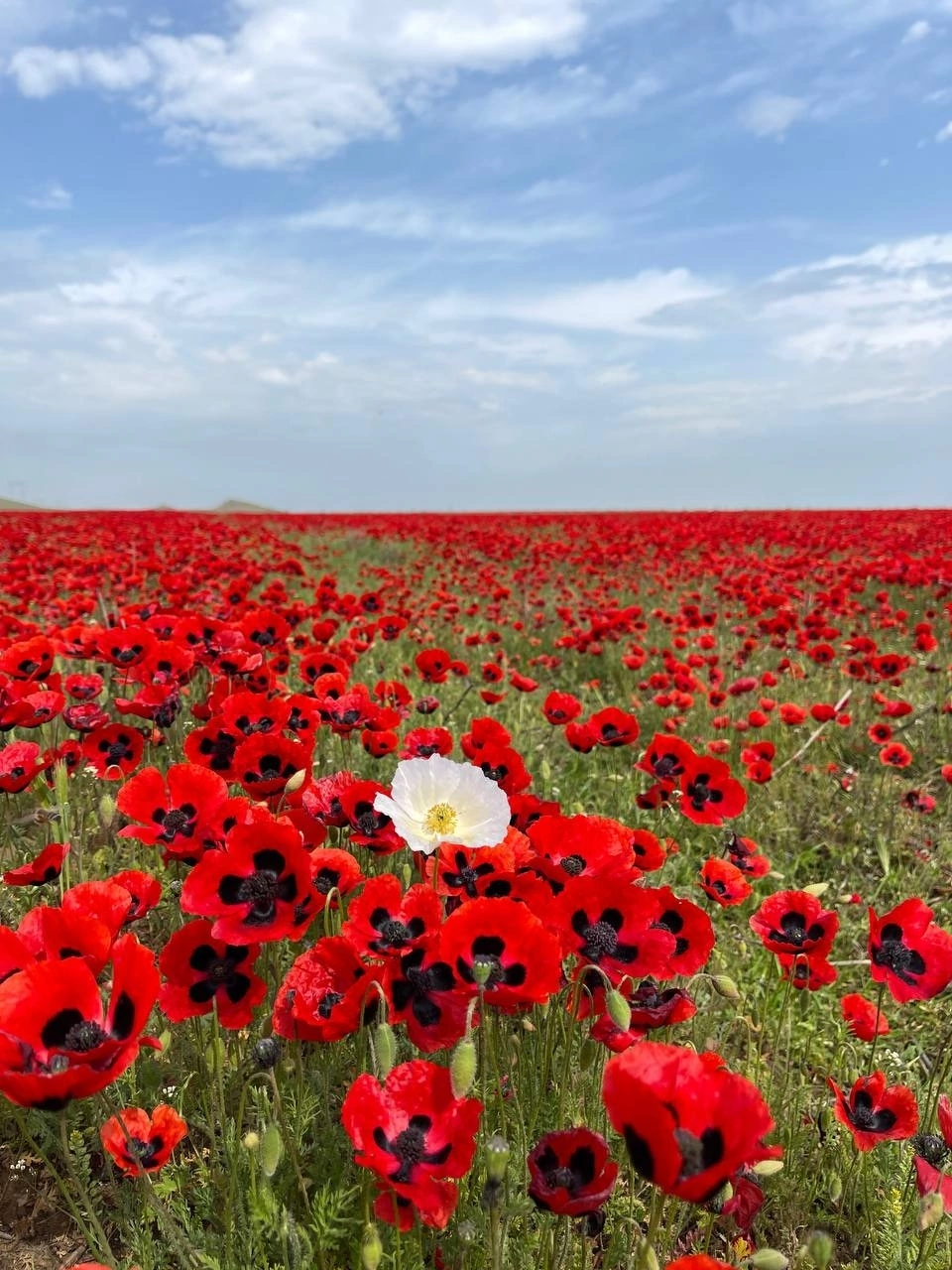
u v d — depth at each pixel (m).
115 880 0.55
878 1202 0.63
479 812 0.56
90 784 1.05
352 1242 0.50
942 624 2.59
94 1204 0.59
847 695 1.44
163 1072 0.65
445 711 1.63
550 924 0.50
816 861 1.26
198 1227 0.55
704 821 0.83
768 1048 0.82
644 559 3.75
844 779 1.43
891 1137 0.56
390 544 4.94
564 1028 0.59
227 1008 0.53
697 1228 0.62
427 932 0.50
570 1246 0.51
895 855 1.26
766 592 2.32
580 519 6.70
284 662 1.23
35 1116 0.62
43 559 2.65
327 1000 0.50
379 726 0.86
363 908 0.50
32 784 0.98
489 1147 0.37
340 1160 0.57
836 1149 0.68
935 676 2.02
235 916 0.49
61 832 0.81
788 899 0.67
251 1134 0.43
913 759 1.62
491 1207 0.38
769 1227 0.64
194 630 1.10
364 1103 0.39
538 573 3.06
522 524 6.16
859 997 0.70
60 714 0.98
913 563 2.75
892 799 1.40
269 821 0.51
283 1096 0.59
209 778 0.62
